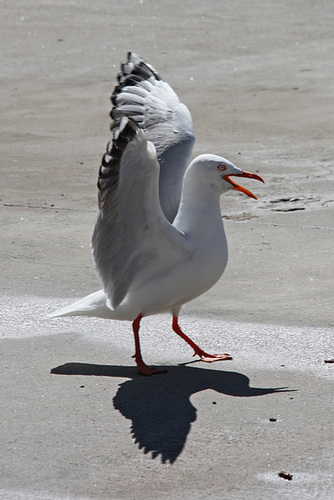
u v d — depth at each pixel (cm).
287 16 3812
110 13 3872
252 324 1182
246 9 3975
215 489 787
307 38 3391
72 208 1711
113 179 919
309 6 4041
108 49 3219
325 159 2036
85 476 808
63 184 1869
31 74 2886
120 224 959
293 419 914
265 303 1255
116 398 964
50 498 773
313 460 835
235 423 905
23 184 1862
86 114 2448
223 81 2789
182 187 1029
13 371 1031
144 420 912
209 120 2378
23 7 4000
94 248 985
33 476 808
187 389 990
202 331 1163
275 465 827
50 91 2689
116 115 1205
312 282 1334
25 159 2050
